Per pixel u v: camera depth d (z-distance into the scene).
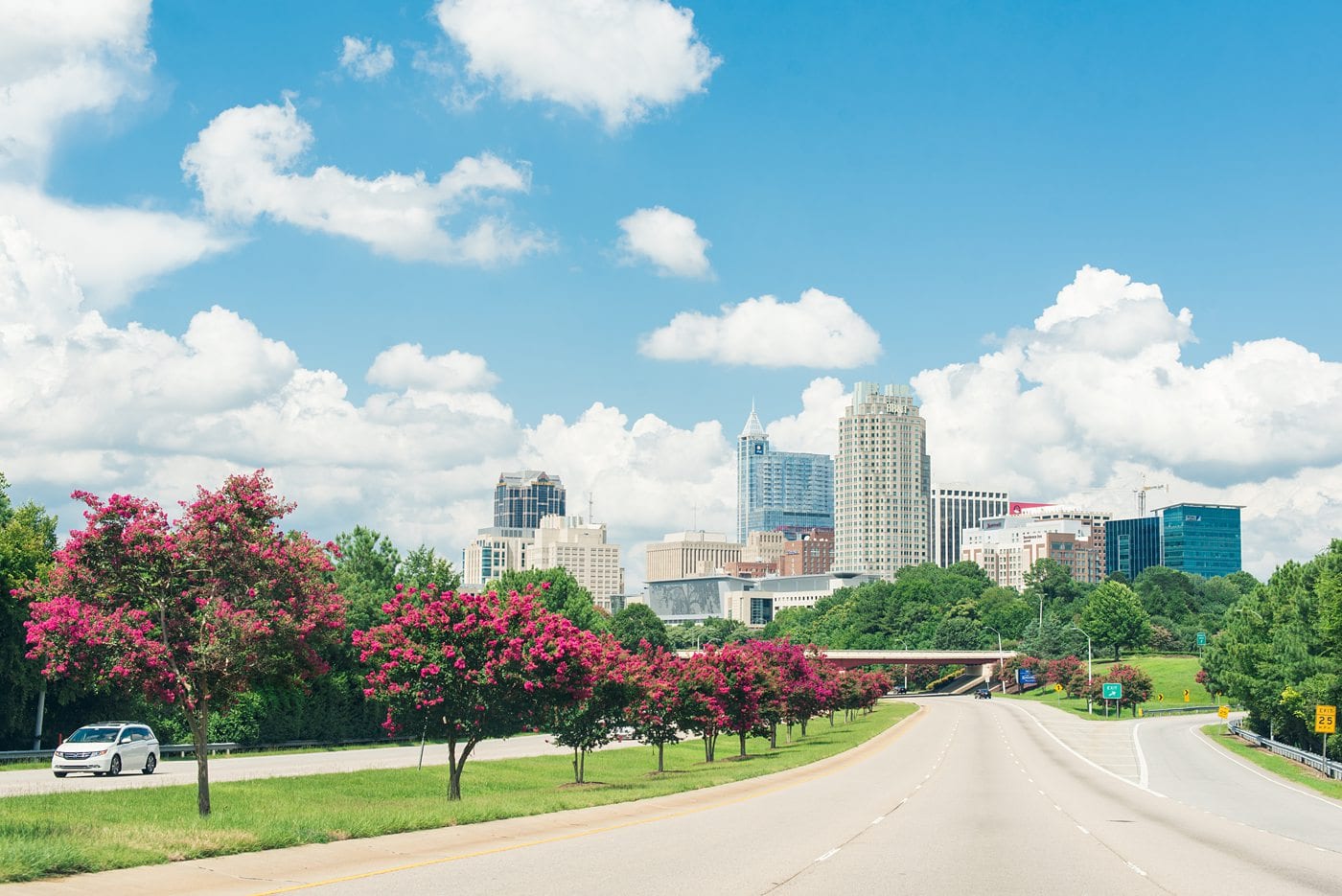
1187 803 41.44
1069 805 38.81
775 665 96.06
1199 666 184.75
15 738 56.22
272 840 21.56
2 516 61.41
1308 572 80.50
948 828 29.58
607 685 55.06
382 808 32.59
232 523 28.50
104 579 28.17
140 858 18.83
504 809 30.77
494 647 38.94
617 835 25.72
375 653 39.22
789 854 22.91
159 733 60.19
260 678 30.36
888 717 135.12
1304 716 68.50
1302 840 28.56
